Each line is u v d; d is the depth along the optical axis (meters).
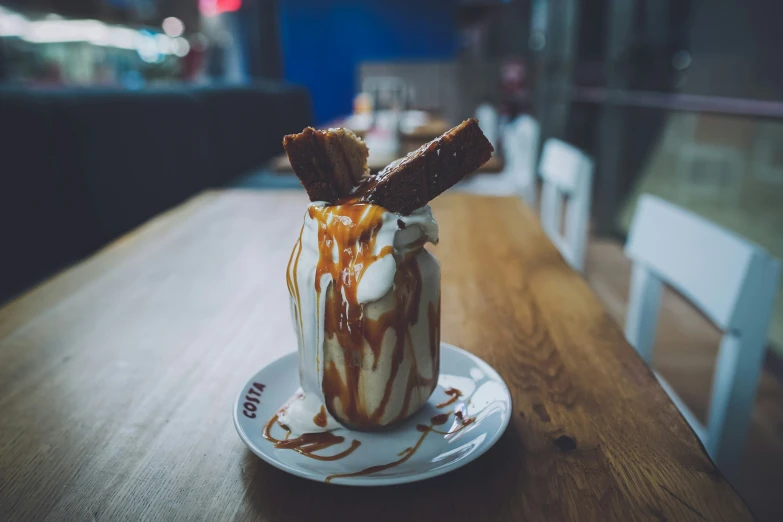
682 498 0.31
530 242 0.76
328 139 0.36
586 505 0.31
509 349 0.48
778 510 0.97
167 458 0.35
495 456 0.35
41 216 1.12
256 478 0.34
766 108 1.33
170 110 1.65
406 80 3.86
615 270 2.18
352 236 0.33
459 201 0.99
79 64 2.71
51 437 0.38
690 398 1.30
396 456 0.34
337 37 3.78
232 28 3.62
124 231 1.38
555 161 1.19
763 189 2.58
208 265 0.69
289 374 0.42
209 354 0.48
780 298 1.72
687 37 2.41
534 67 3.62
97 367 0.46
